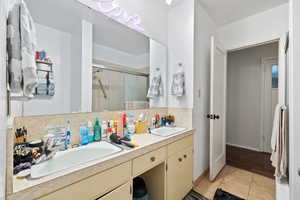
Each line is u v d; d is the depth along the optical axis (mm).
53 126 1010
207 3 2025
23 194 558
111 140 1203
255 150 3270
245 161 2684
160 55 1982
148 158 1146
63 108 1074
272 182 1989
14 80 619
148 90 1818
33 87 705
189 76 1894
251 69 3350
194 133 1890
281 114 1480
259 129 3240
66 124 1080
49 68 1007
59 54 1062
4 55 462
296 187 962
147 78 1804
